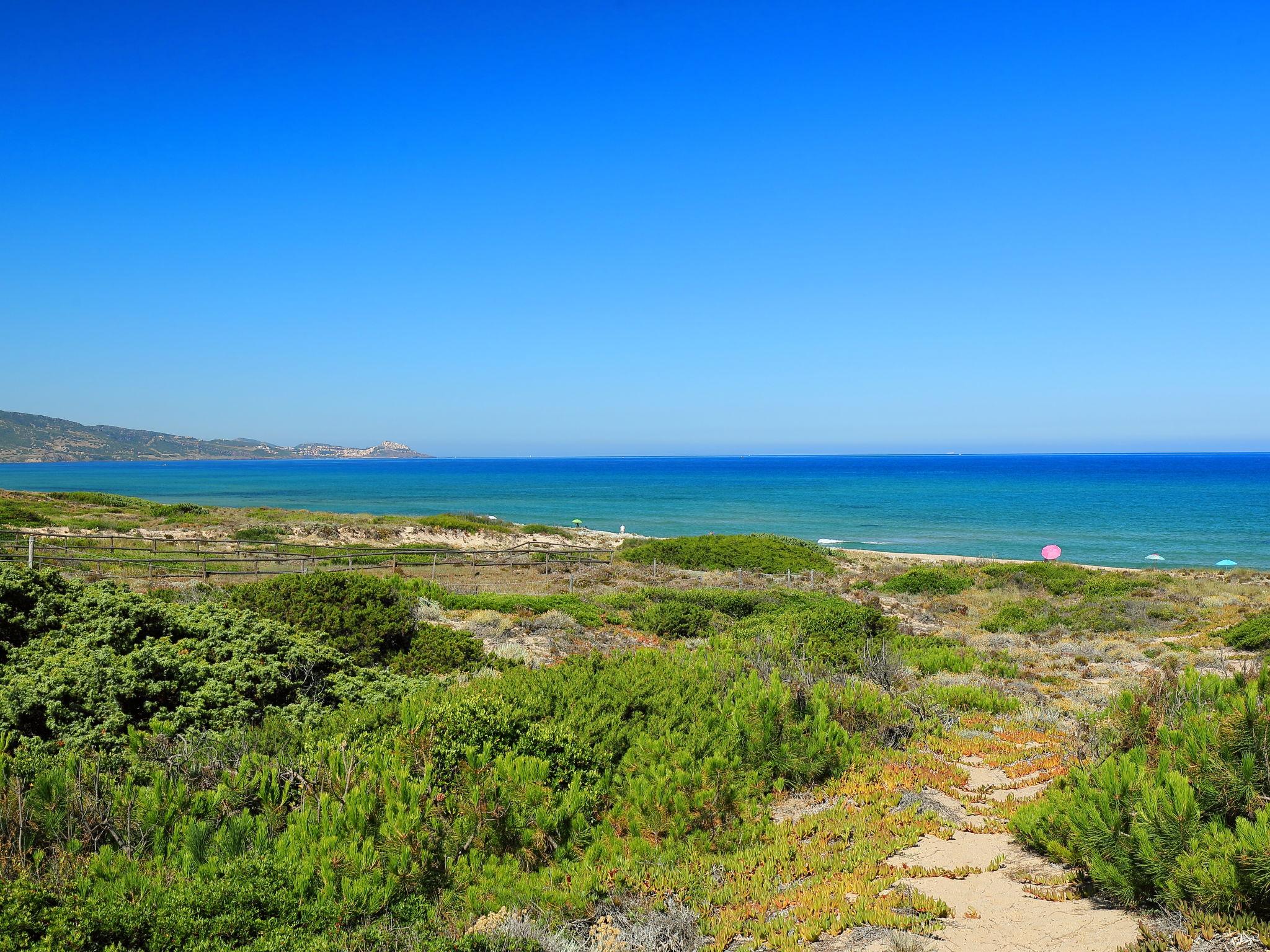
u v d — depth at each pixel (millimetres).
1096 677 15547
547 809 6555
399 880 5320
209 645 9773
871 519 85812
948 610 27719
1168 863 5137
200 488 142750
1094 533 71000
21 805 5133
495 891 5492
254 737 7840
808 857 6508
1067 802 6492
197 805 5984
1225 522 78562
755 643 13617
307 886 4957
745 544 39938
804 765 8602
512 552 34219
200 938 4344
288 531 43594
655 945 4965
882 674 13211
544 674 9969
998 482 167250
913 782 8578
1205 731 6184
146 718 8016
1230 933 4641
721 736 8719
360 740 7633
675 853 6492
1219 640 19438
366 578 13617
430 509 99812
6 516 36781
